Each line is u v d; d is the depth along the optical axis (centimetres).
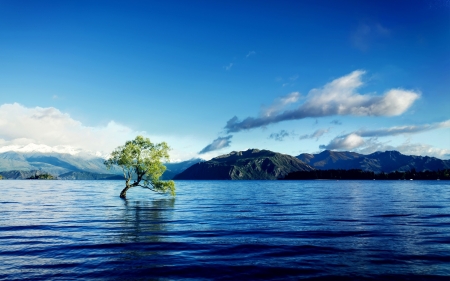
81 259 2088
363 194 10781
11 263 2002
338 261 2055
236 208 5653
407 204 6438
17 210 5119
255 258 2123
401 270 1864
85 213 4681
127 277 1744
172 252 2277
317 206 6091
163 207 5741
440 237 2831
